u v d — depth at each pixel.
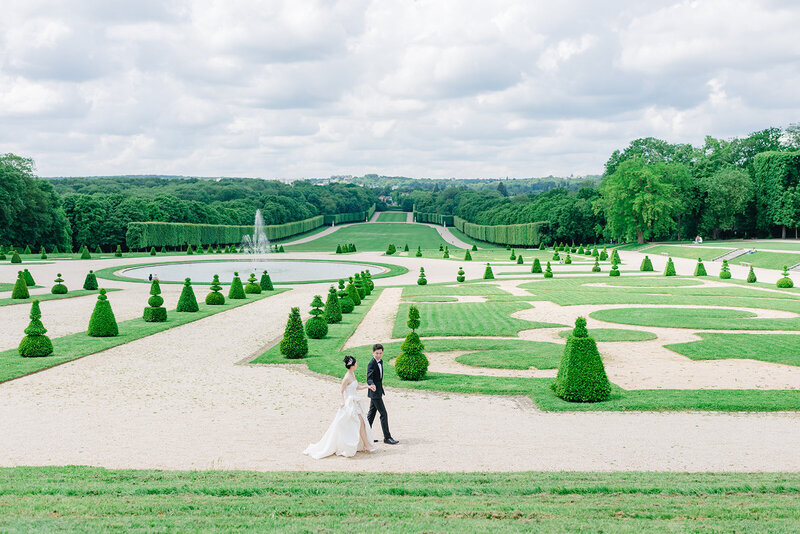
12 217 96.88
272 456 13.23
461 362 24.27
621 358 24.73
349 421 13.27
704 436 14.54
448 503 9.61
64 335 30.33
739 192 108.00
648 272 71.62
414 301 45.50
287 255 112.38
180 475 11.51
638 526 8.33
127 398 18.59
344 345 28.38
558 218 136.75
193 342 29.03
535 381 20.62
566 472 11.78
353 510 9.16
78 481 11.01
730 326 31.84
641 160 113.44
